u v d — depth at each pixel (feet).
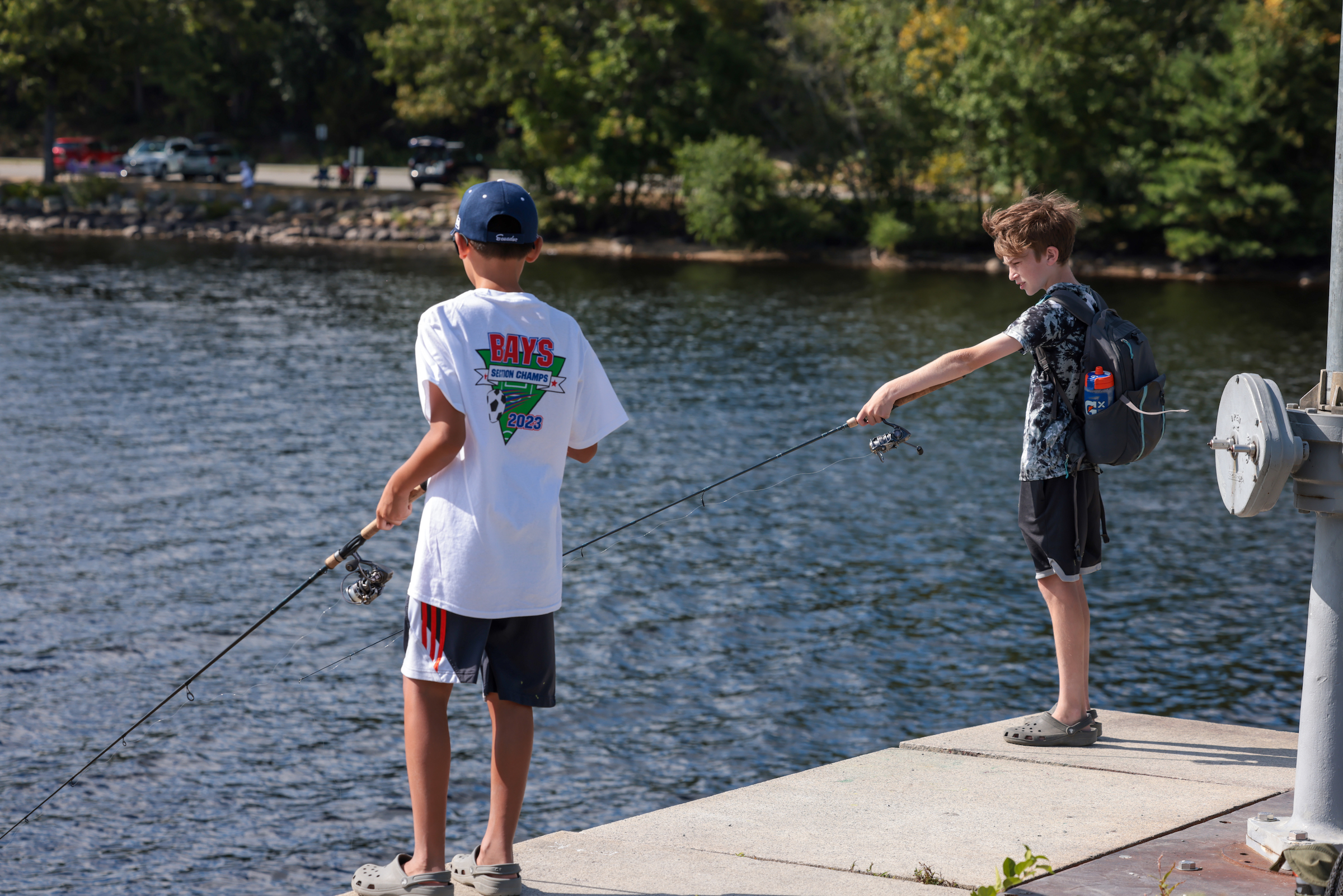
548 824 27.66
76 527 52.49
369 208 199.31
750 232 175.73
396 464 64.49
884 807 13.75
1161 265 163.73
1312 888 10.79
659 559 48.73
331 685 36.52
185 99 280.10
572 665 37.78
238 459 64.90
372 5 275.39
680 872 11.93
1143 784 14.32
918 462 65.62
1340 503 11.21
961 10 169.07
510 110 188.44
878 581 46.09
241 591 44.96
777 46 179.11
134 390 82.43
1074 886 11.27
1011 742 15.85
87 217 196.44
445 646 10.88
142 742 32.14
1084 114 159.22
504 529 10.87
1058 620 15.67
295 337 105.09
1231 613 42.57
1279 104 154.51
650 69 177.88
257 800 29.09
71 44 201.87
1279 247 159.43
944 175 176.45
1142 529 53.47
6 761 30.94
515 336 11.11
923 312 123.54
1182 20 173.47
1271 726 32.83
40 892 24.70
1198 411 78.38
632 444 68.54
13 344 98.68
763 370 91.35
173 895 24.66
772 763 30.99
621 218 191.31
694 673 37.11
